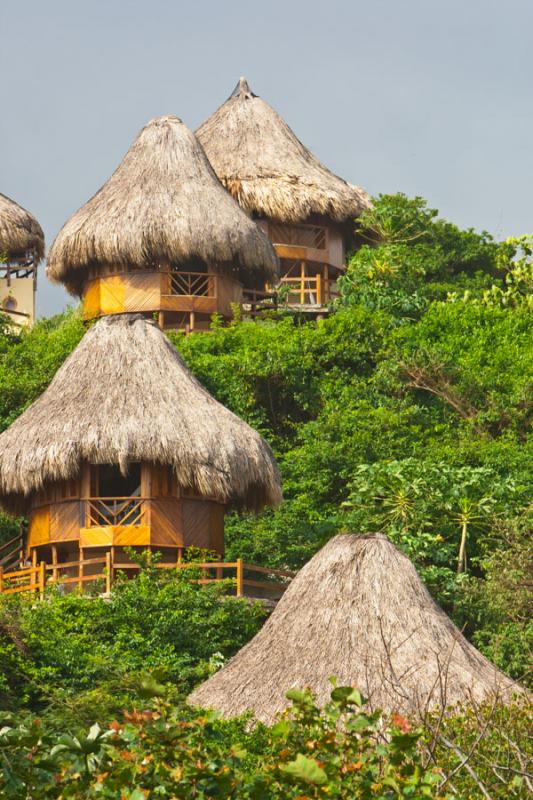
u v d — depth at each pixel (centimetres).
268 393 9044
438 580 6506
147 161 10019
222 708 4716
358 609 4972
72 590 6619
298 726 2305
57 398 6719
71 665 5244
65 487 6694
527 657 5644
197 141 10281
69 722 4312
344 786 2116
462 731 3241
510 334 9794
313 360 9206
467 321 9875
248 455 6631
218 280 9962
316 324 10081
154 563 6278
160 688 2238
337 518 7169
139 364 6781
